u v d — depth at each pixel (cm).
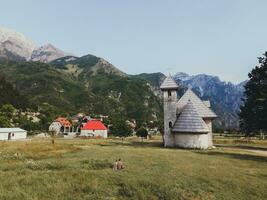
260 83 6241
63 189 1980
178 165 3375
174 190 2195
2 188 1895
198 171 3028
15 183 2034
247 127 6581
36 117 19575
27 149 4712
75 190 2006
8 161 3366
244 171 3238
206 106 6712
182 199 2088
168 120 6325
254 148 6450
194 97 6731
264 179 2891
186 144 5972
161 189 2186
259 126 6156
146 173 2700
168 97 6397
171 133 6253
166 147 6184
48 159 3566
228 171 3147
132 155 4178
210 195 2248
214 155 4656
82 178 2283
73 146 5444
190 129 5931
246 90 6625
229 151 5444
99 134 12912
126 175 2530
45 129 16225
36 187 1975
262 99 5888
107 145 6462
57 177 2267
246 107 6544
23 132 11106
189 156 4331
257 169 3422
